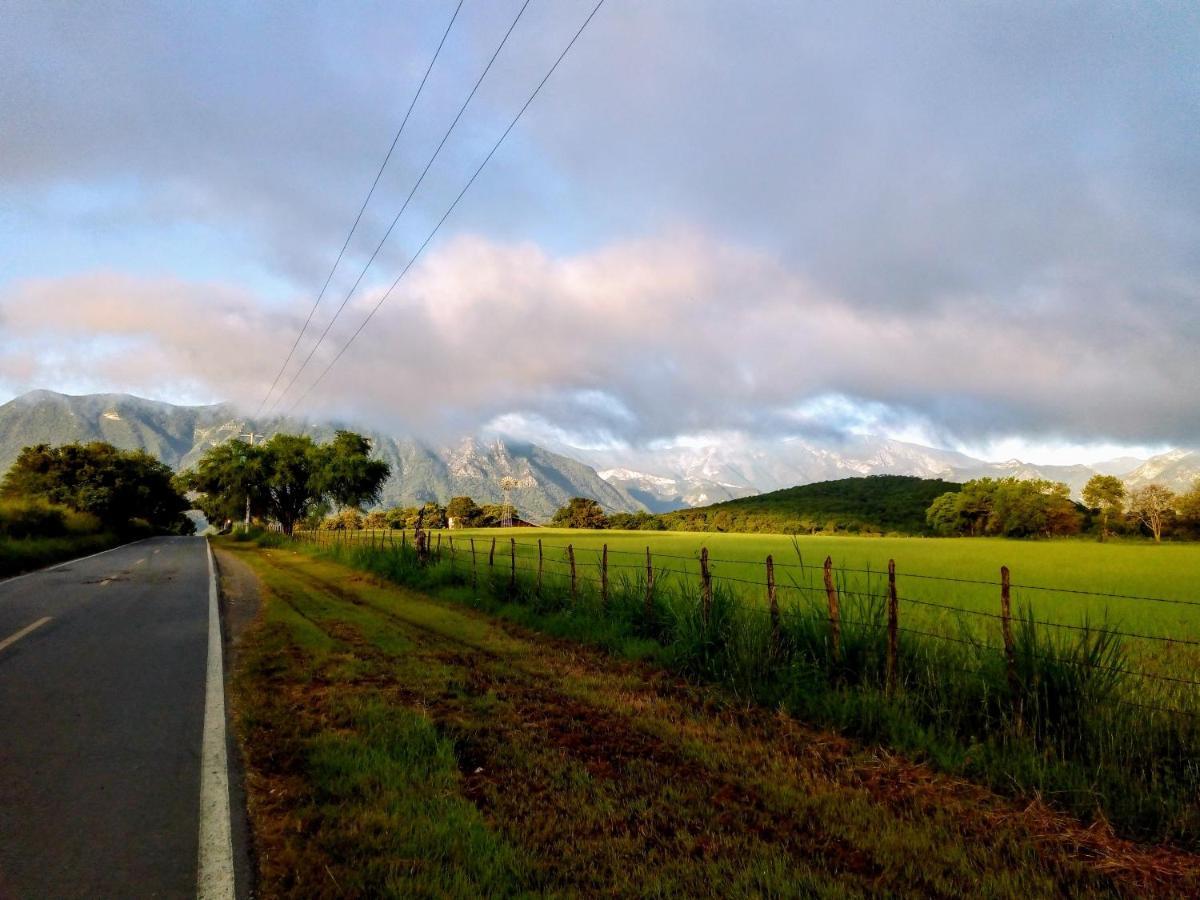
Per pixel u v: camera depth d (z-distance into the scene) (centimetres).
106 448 6631
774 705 727
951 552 4644
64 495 5859
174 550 4081
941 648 729
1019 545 6325
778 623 814
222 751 572
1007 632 616
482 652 1013
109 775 520
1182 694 589
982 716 611
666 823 447
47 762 548
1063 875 398
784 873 385
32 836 421
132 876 375
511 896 358
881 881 381
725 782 521
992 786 528
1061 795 500
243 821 443
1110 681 585
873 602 801
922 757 582
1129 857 420
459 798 476
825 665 747
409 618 1345
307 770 527
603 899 357
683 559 3156
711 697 761
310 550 3709
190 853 401
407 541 2531
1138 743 535
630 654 970
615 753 582
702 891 366
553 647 1059
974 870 399
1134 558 4050
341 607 1498
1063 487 10012
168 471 8800
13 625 1229
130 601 1577
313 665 893
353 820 440
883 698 657
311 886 363
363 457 5241
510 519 14488
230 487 5681
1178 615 1486
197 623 1253
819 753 591
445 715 684
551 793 492
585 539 7156
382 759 543
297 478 5497
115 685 796
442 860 395
